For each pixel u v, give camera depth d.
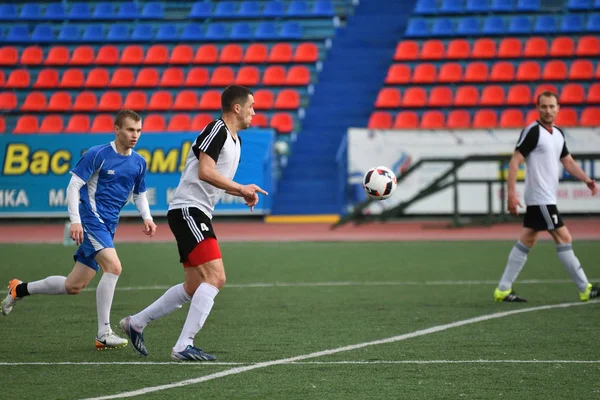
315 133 74.00
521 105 74.06
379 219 61.84
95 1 93.50
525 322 24.61
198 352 19.33
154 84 80.88
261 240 54.22
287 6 91.31
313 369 18.44
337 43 84.94
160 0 93.75
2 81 82.19
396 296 30.42
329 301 29.27
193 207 19.33
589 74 76.38
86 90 81.56
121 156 21.28
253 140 65.38
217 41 85.94
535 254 45.03
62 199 66.62
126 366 18.86
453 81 76.81
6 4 92.81
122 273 38.03
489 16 84.75
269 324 24.61
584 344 21.19
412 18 84.94
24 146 67.31
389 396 15.98
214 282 19.34
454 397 15.90
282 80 79.81
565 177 62.34
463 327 23.81
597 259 41.78
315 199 67.69
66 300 29.97
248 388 16.66
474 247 48.75
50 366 18.91
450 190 63.16
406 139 63.25
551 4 86.19
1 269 39.44
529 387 16.67
